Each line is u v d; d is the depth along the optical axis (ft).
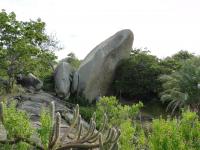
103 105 50.31
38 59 109.29
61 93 119.85
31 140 31.55
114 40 133.49
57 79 122.31
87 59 131.23
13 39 104.22
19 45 100.22
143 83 133.49
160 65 142.92
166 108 130.31
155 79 134.00
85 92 124.26
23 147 30.48
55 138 30.22
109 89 134.92
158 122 31.50
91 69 126.11
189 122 32.32
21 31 104.73
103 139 34.19
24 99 94.63
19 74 110.42
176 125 32.35
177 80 122.62
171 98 121.29
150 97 136.15
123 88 134.00
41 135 30.01
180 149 30.19
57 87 120.88
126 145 34.17
